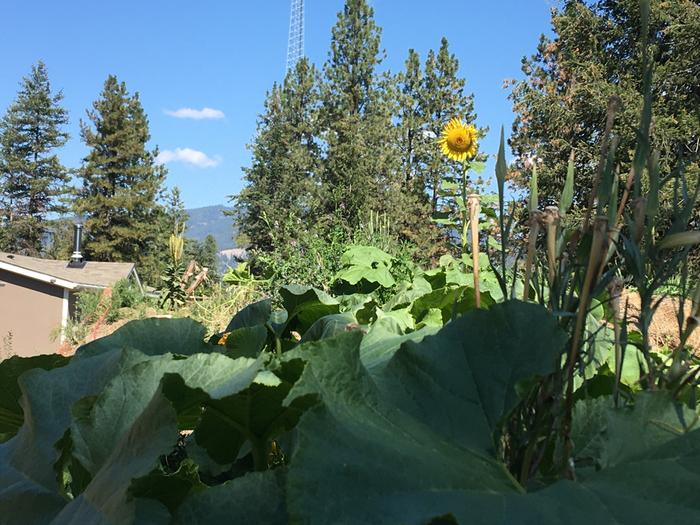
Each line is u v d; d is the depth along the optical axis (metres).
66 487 1.32
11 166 54.22
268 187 38.62
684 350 0.99
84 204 53.47
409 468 0.76
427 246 31.44
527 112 24.42
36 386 1.23
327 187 32.97
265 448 1.26
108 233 54.59
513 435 0.92
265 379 1.03
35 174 55.25
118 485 0.92
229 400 1.14
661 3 16.69
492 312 0.94
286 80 40.69
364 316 2.09
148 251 55.44
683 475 0.77
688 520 0.69
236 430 1.32
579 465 0.98
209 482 1.56
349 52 39.94
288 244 8.58
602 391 1.51
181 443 1.72
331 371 0.89
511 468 0.92
